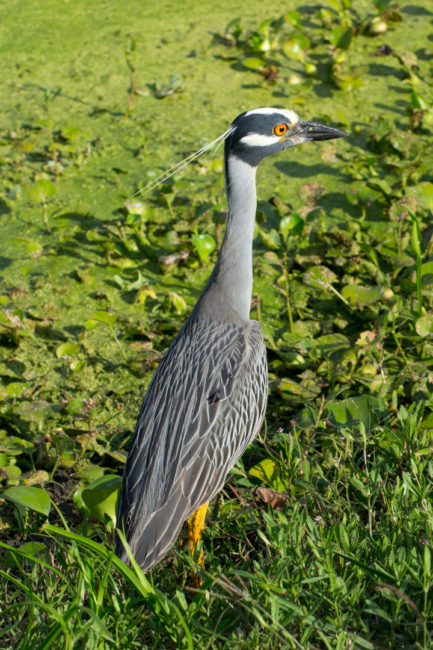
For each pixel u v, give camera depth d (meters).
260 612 6.25
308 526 7.03
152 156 15.35
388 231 13.15
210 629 6.49
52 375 10.87
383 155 14.99
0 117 16.67
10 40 19.53
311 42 18.98
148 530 6.97
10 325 11.10
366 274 12.39
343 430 8.15
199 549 6.94
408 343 11.10
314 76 17.72
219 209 13.16
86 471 8.98
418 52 18.42
